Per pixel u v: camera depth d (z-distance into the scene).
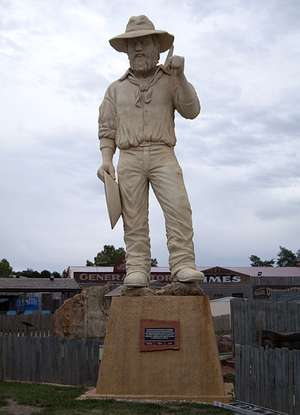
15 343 12.61
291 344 13.34
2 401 9.84
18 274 71.69
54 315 22.06
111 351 9.96
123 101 10.95
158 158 10.77
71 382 11.74
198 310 9.95
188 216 10.59
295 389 8.27
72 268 47.06
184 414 8.48
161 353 9.81
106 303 22.48
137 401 9.45
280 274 42.62
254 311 17.30
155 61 10.96
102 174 10.97
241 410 8.73
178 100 10.82
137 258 10.67
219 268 38.59
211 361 9.68
